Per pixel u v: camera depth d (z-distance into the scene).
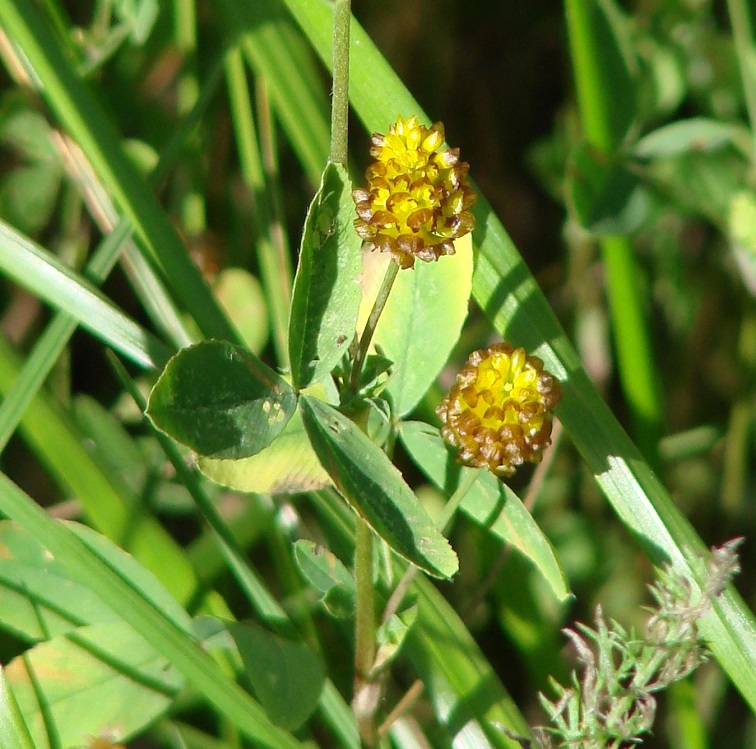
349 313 0.27
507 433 0.28
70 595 0.30
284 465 0.28
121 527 0.31
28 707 0.29
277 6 0.33
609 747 0.29
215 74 0.34
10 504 0.29
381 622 0.29
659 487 0.31
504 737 0.30
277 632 0.31
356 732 0.30
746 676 0.30
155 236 0.32
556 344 0.31
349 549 0.31
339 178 0.27
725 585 0.29
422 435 0.29
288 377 0.28
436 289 0.29
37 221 0.35
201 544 0.33
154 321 0.32
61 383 0.34
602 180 0.35
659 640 0.29
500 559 0.32
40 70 0.32
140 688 0.30
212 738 0.31
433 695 0.30
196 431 0.27
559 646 0.35
